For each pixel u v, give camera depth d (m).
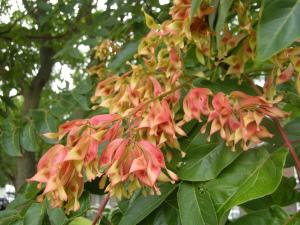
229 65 0.36
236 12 0.36
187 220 0.28
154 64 0.36
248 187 0.28
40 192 0.39
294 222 0.27
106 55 0.67
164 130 0.30
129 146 0.28
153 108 0.30
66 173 0.27
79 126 0.29
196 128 0.35
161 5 0.67
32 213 0.36
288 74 0.33
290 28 0.20
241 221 0.28
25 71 1.06
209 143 0.32
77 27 0.88
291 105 0.40
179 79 0.37
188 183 0.30
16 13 1.02
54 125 0.54
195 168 0.30
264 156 0.30
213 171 0.30
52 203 0.28
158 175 0.27
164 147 0.32
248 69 0.39
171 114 0.30
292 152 0.31
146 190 0.32
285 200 0.39
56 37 0.98
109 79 0.37
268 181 0.28
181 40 0.34
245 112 0.31
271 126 0.36
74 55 0.67
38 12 0.94
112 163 0.28
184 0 0.34
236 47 0.35
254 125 0.30
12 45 1.00
